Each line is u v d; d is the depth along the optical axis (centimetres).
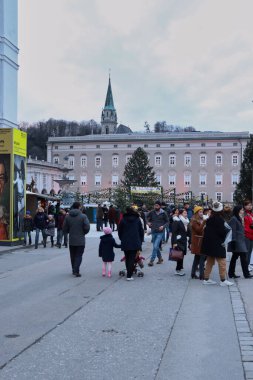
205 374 582
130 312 919
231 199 11662
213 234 1226
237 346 698
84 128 18850
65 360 631
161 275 1423
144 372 588
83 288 1189
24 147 2356
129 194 4525
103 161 12250
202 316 888
